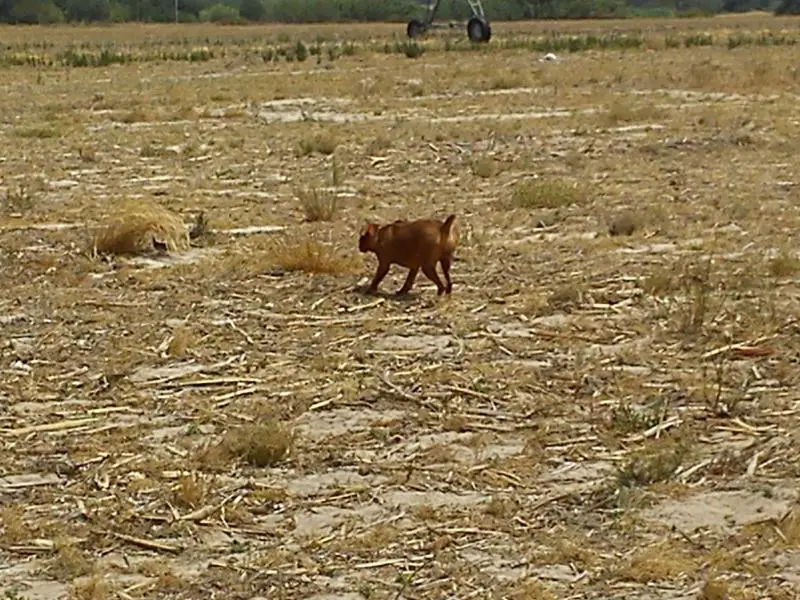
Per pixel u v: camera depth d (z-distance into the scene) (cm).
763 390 1130
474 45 6725
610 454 992
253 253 1636
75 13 15012
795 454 988
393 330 1306
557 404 1098
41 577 807
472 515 888
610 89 4000
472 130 2952
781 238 1730
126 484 936
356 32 10550
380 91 4038
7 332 1309
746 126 2969
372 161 2500
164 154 2608
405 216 1925
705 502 908
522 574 807
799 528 852
